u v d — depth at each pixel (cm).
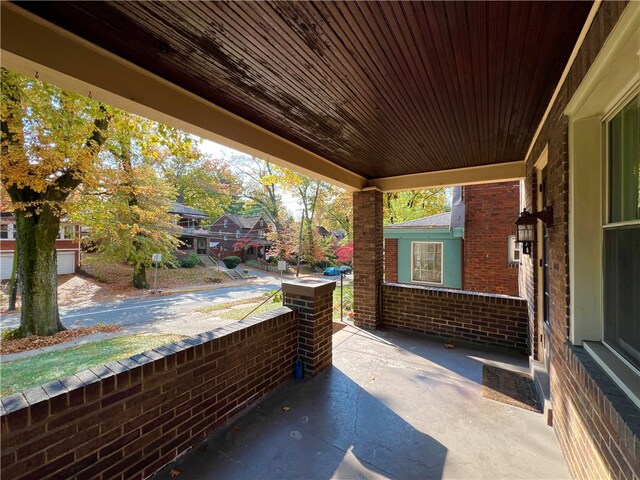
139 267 1443
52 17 150
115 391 169
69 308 1094
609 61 126
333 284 352
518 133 309
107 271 1608
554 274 229
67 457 149
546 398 251
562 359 202
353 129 302
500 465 196
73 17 151
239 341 253
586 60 148
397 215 1507
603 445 132
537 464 196
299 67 196
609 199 163
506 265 703
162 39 169
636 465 102
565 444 197
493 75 203
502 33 161
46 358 606
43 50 154
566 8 141
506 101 239
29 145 632
